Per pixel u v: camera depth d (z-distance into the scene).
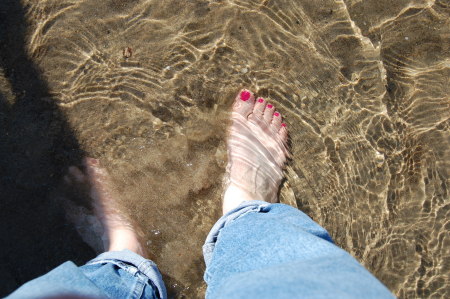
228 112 0.86
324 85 0.86
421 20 0.87
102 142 0.82
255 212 0.74
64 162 0.81
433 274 0.83
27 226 0.79
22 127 0.80
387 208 0.85
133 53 0.84
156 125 0.84
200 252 0.82
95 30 0.83
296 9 0.86
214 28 0.85
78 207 0.80
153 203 0.83
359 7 0.87
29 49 0.81
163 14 0.85
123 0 0.84
